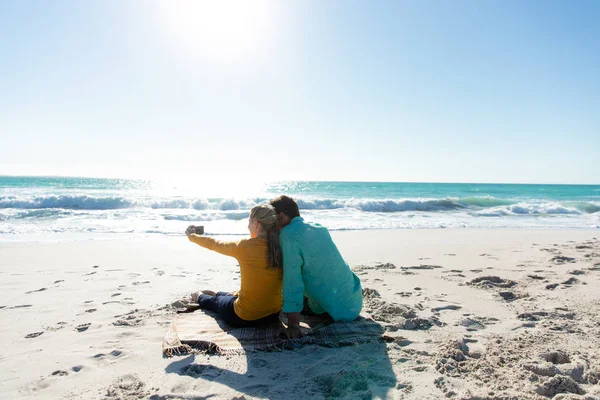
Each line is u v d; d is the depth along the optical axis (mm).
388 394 2357
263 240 3283
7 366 2814
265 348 3043
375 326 3443
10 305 4344
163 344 3107
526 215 19344
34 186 40344
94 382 2555
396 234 11758
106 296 4750
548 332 3395
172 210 18125
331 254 3271
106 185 47906
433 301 4461
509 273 6051
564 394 2248
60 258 7418
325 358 2859
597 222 16375
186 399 2320
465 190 47156
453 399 2277
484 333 3426
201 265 6961
